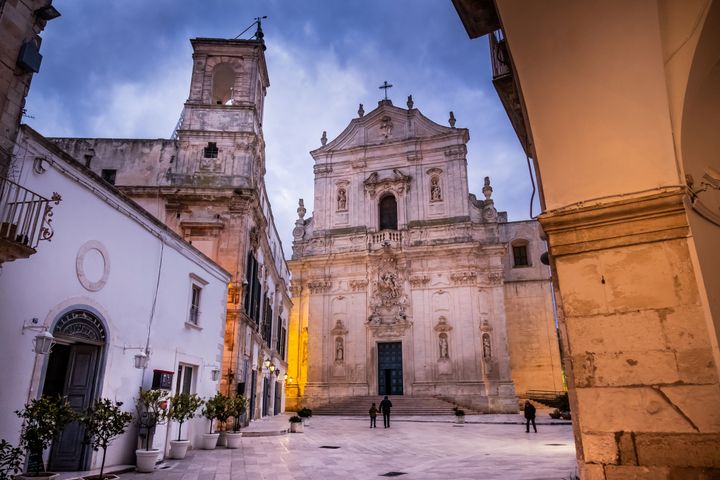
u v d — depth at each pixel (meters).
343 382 37.06
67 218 8.98
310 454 13.50
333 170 42.91
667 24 5.28
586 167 5.67
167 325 12.40
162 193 22.56
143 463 10.02
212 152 24.23
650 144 5.39
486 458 12.70
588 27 5.44
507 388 33.97
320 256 40.06
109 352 9.99
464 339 35.56
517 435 19.67
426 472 10.47
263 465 11.30
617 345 5.12
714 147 6.41
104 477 8.91
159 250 12.12
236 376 19.53
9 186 7.59
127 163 23.84
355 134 43.53
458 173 39.41
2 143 7.52
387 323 37.12
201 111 24.89
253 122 25.05
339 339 38.03
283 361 37.94
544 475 9.55
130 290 10.84
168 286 12.52
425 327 36.59
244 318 20.89
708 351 4.73
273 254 33.69
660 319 5.00
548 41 5.64
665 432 4.72
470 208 39.34
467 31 7.62
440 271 37.59
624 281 5.25
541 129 5.87
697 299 4.90
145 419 10.93
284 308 39.25
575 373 5.26
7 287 7.63
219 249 21.81
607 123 5.55
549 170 5.86
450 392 34.53
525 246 40.50
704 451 4.54
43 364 8.24
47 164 8.45
